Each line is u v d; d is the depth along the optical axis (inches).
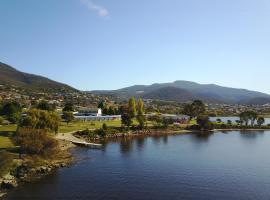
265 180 3782.0
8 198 2992.1
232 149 6264.8
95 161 4739.2
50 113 6520.7
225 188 3437.5
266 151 6033.5
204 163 4739.2
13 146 4753.9
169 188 3403.1
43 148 4581.7
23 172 3732.8
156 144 6776.6
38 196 3068.4
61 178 3710.6
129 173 4030.5
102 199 3036.4
